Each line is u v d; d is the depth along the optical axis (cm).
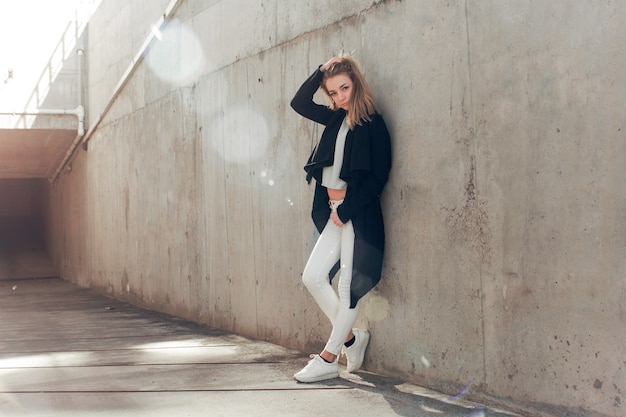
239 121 579
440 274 350
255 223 551
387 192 384
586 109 274
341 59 364
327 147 371
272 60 521
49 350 533
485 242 323
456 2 338
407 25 371
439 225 350
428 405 325
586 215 275
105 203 1127
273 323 524
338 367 416
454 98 340
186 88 710
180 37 727
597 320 271
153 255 845
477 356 329
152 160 840
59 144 1384
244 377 400
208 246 655
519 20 303
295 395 351
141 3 921
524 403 304
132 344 553
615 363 265
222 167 616
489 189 321
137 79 902
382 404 328
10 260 2142
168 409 332
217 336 582
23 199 2456
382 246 376
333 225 376
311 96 383
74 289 1370
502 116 313
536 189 297
